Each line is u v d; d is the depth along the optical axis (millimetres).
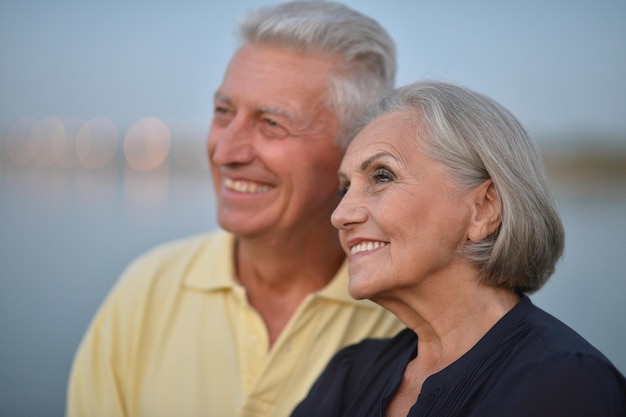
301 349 2393
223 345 2465
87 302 7609
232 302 2525
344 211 1717
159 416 2445
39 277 8695
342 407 1859
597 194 18000
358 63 2414
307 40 2336
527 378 1417
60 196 23078
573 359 1396
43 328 6727
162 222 13883
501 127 1644
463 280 1660
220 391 2406
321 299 2441
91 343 2643
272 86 2312
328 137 2371
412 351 1787
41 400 5055
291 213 2367
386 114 1763
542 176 1673
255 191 2383
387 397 1703
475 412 1449
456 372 1562
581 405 1342
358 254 1727
